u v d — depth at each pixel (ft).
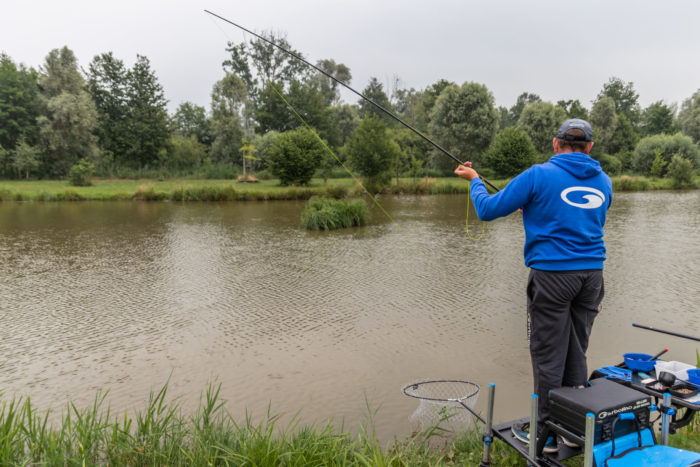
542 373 8.11
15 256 40.73
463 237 49.60
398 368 18.21
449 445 11.73
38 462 10.03
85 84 174.60
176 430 11.60
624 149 196.65
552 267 7.86
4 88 150.82
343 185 99.71
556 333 8.00
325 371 18.10
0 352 20.39
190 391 16.69
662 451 6.86
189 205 84.07
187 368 18.65
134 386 17.13
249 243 46.60
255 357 19.60
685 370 9.50
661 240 46.01
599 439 6.78
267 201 90.94
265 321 24.09
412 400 15.49
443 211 73.72
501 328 22.61
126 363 19.17
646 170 154.61
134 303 27.48
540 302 8.03
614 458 6.73
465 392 15.74
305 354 19.80
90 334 22.54
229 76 168.55
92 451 10.63
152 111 177.37
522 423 8.82
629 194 105.29
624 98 256.52
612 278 31.73
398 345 20.57
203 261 38.52
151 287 30.91
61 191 96.27
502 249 42.88
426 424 13.48
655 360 9.70
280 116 191.01
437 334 21.88
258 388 16.81
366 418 14.44
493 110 163.53
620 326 22.50
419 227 56.80
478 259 38.60
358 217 58.23
